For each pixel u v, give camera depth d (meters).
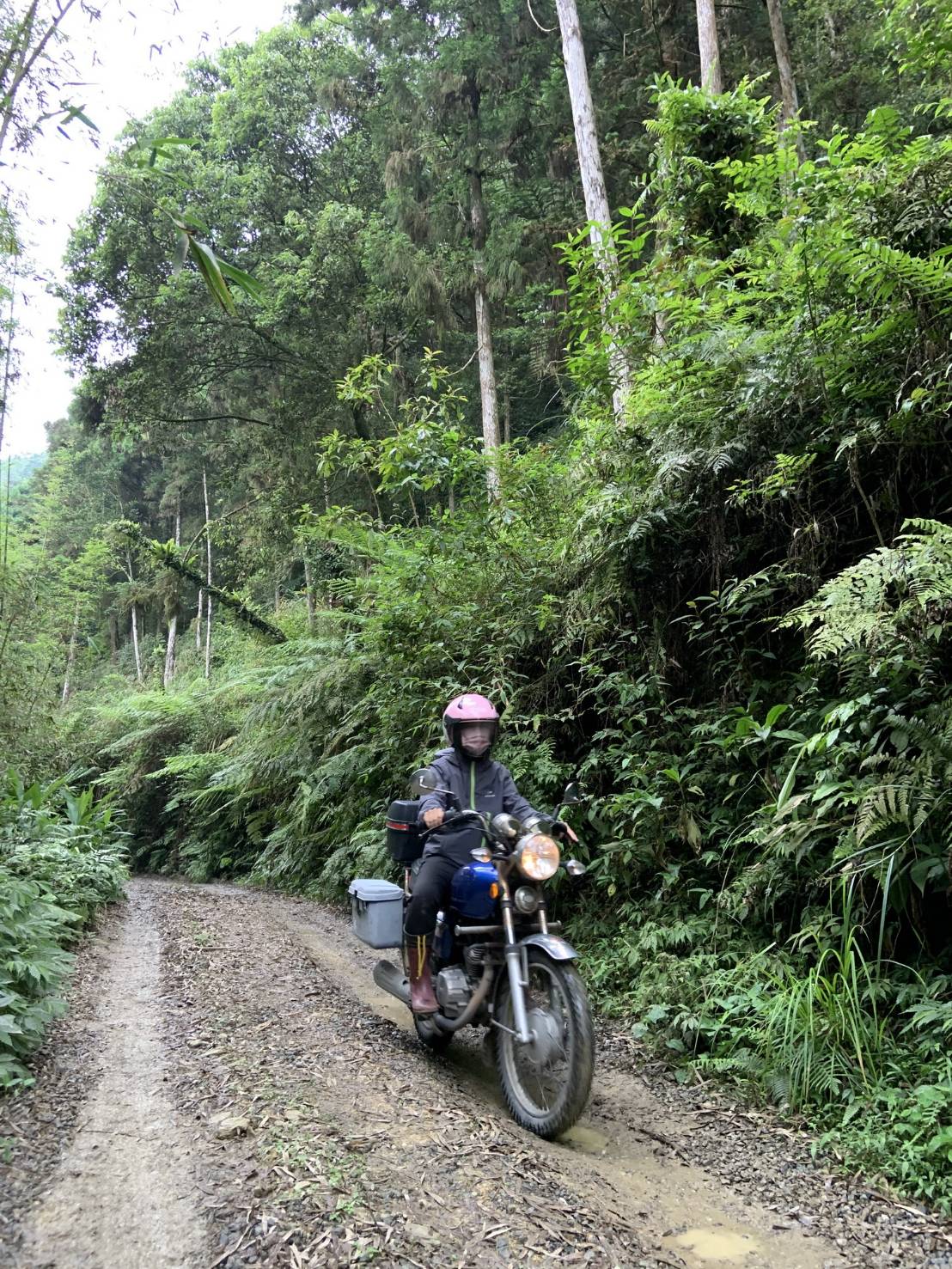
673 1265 2.24
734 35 16.64
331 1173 2.40
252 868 12.76
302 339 20.75
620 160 16.78
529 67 18.48
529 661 6.75
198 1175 2.40
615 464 5.90
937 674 3.75
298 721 10.34
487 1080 3.73
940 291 3.91
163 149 3.75
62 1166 2.46
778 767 4.41
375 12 20.05
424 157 18.77
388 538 9.05
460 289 18.52
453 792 3.89
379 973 4.38
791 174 5.27
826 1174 2.80
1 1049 3.26
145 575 33.72
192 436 30.17
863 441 4.32
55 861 6.71
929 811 3.35
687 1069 3.72
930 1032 3.23
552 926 3.50
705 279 5.65
